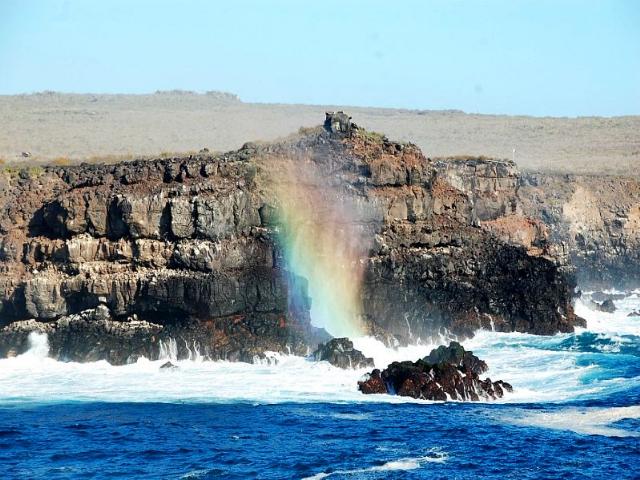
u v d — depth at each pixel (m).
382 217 175.38
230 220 155.00
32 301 152.88
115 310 152.38
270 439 111.81
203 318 151.62
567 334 181.12
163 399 129.25
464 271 182.38
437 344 170.50
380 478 99.12
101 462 104.00
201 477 99.31
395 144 183.25
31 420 119.38
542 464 103.88
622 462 104.62
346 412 123.44
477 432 114.75
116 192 155.75
